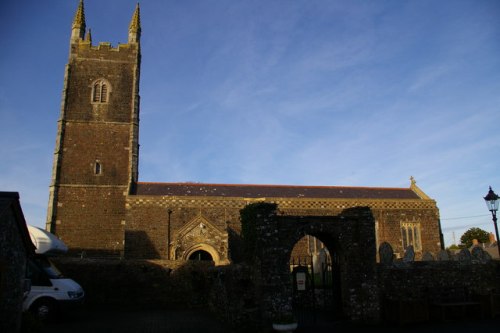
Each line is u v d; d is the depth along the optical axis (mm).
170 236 35938
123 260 26062
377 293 19859
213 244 34875
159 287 25906
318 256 30250
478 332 17062
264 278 18328
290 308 18281
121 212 39531
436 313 20172
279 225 19344
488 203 22812
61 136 40719
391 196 43812
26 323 14945
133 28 45875
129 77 44156
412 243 39562
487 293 22422
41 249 20391
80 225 38656
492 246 57406
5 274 11961
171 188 40438
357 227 20531
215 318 20984
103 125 42031
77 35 44250
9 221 12141
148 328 18062
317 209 38938
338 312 20859
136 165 41875
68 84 42594
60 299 19219
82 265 25406
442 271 22281
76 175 39969
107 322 19641
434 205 40812
